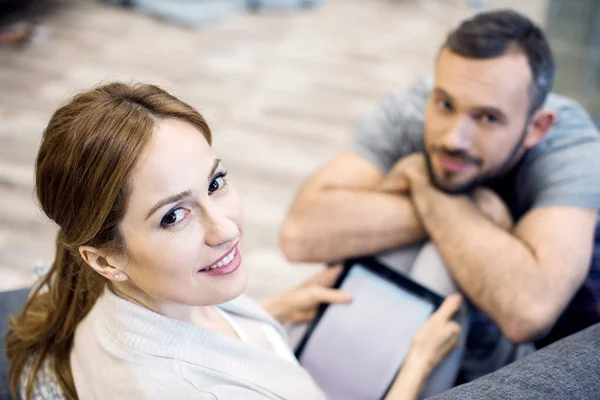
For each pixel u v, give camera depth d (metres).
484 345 1.14
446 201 1.07
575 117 1.13
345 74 3.09
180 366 0.70
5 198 2.17
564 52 2.05
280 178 2.34
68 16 3.50
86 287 0.75
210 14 3.52
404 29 3.55
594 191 1.03
